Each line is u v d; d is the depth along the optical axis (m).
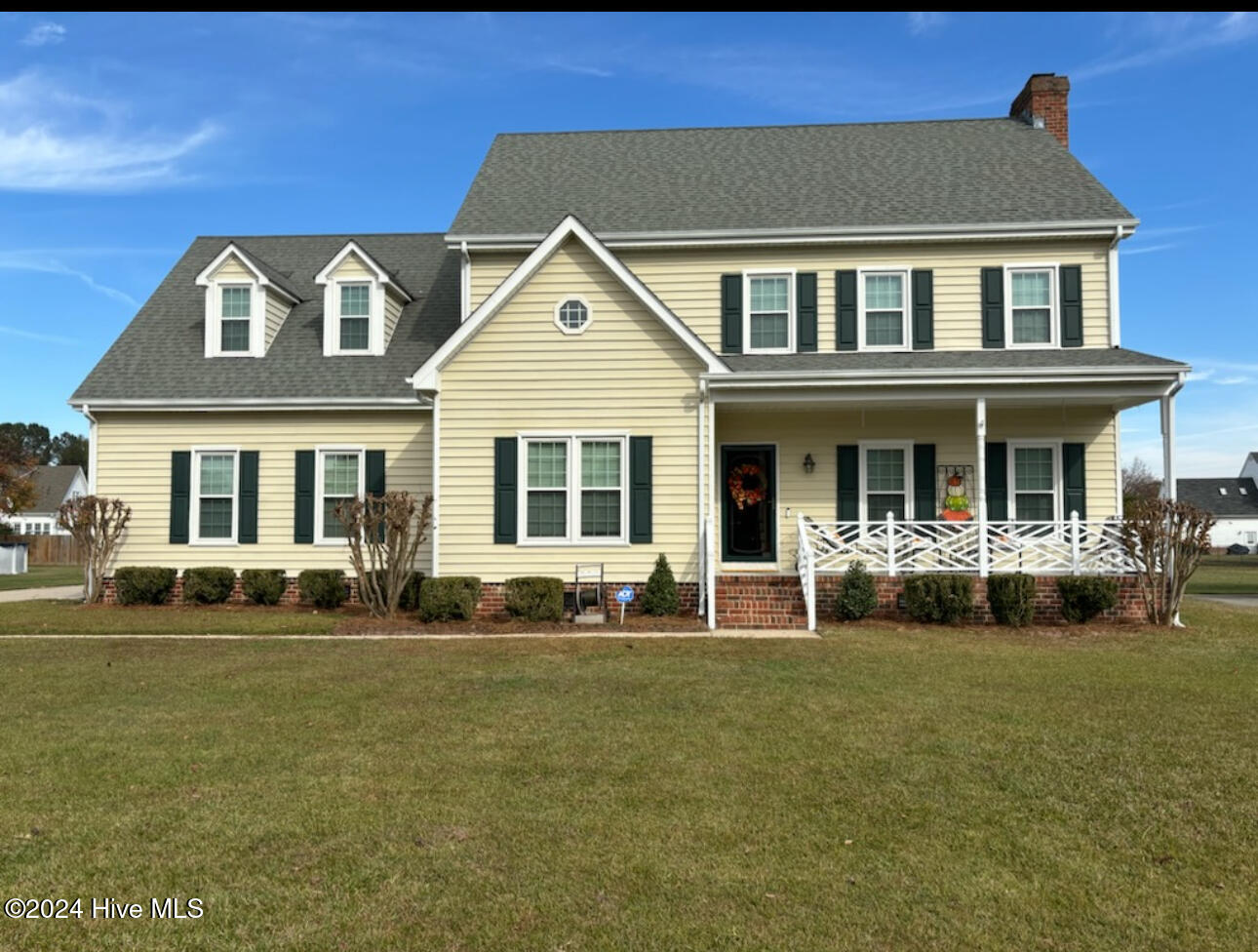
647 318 14.84
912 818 5.26
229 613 15.42
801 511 16.64
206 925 3.98
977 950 3.77
